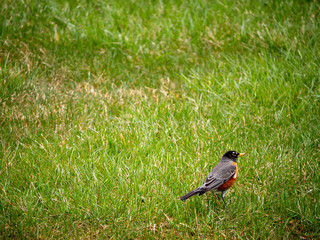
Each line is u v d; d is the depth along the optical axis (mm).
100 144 10906
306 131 11172
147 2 18359
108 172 9781
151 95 13242
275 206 8898
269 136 11164
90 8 17312
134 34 16281
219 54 15117
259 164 10188
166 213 8820
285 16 16781
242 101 12641
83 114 12141
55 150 10570
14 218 8383
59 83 13664
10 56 14375
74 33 15719
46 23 15984
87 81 13914
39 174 9680
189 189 9328
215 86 13289
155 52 15508
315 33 15242
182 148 10852
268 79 13211
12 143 10711
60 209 8719
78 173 9633
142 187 9438
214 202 9117
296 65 13688
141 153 10555
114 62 14969
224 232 8406
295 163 10055
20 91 12805
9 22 15453
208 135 11273
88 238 8125
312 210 8727
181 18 17078
